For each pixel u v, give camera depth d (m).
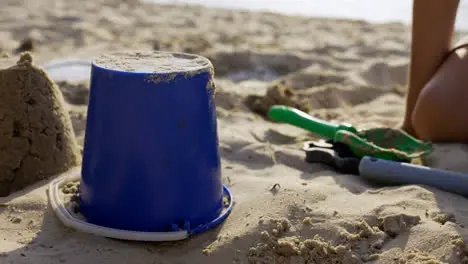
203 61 1.03
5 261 0.93
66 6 3.30
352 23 3.12
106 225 1.01
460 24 3.01
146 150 0.98
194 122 1.00
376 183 1.16
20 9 3.08
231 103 1.60
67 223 1.00
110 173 0.99
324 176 1.18
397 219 1.01
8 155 1.10
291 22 3.12
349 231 1.01
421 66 1.30
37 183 1.11
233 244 0.99
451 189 1.10
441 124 1.25
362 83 1.88
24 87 1.10
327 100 1.71
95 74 1.00
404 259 0.96
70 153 1.15
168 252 0.98
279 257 0.98
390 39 2.66
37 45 2.32
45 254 0.95
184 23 2.96
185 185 1.00
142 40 2.44
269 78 2.02
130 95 0.98
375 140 1.26
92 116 1.01
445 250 0.96
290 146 1.33
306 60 2.15
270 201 1.06
